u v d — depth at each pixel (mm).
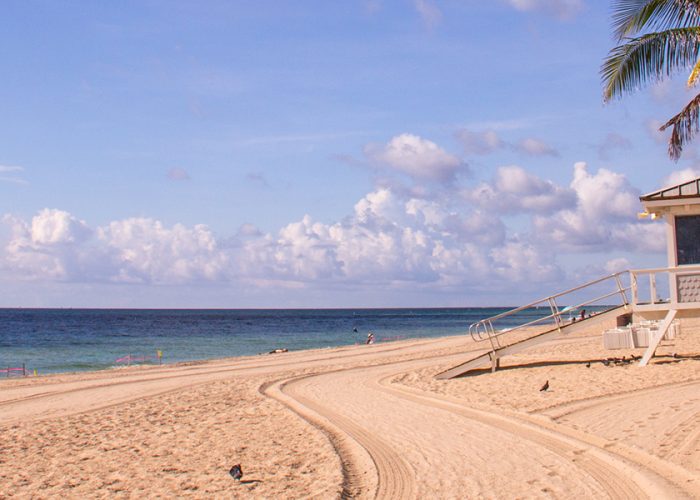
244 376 25391
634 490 8039
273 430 13820
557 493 8172
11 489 10125
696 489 7789
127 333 90062
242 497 9102
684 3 12859
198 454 12023
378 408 15602
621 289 19016
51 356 52812
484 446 10891
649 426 11008
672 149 13945
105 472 11016
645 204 17969
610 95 13977
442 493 8547
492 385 17578
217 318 168375
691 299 17781
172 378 26188
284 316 197000
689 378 15797
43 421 16594
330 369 26328
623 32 13438
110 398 20641
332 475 9773
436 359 28438
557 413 12938
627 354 22453
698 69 12523
